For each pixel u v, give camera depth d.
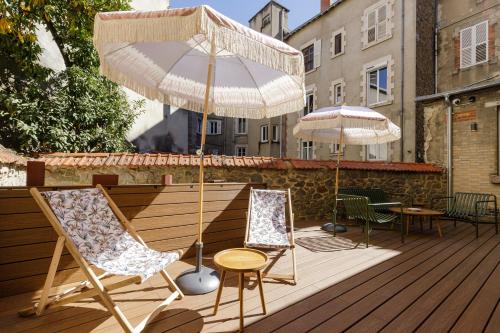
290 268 3.58
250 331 2.17
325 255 4.16
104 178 3.25
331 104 13.72
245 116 4.20
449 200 7.75
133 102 10.06
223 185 4.34
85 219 2.48
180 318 2.34
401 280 3.21
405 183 7.60
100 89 7.66
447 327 2.25
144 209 3.52
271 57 2.44
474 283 3.13
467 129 7.61
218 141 26.06
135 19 2.22
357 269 3.56
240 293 2.17
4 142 6.48
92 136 7.30
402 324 2.29
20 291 2.68
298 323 2.29
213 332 2.15
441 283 3.13
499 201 6.93
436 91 10.83
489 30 9.58
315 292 2.87
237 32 2.24
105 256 2.36
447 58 10.63
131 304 2.55
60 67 8.63
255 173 6.34
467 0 10.19
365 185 7.34
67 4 7.26
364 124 5.05
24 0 6.40
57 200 2.33
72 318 2.29
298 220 6.70
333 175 7.09
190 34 2.02
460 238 5.28
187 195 3.96
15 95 6.50
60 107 6.75
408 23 10.46
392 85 10.88
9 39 6.50
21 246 2.69
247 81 3.99
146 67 3.59
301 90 3.07
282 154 17.16
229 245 4.39
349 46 12.91
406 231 5.59
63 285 2.89
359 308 2.55
